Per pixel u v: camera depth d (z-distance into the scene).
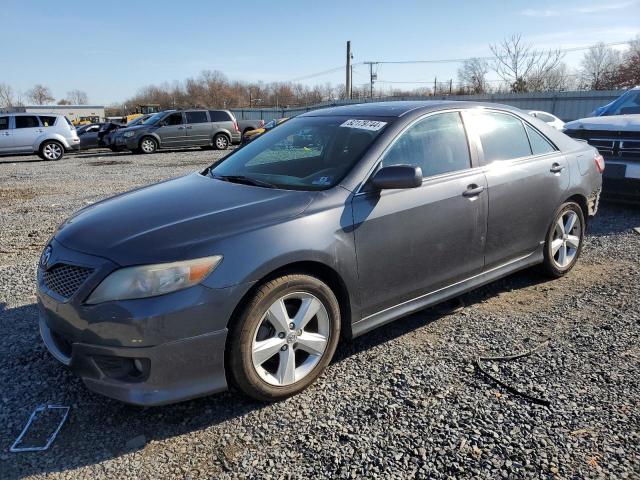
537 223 4.42
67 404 3.00
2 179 13.58
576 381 3.13
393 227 3.36
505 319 4.02
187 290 2.62
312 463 2.50
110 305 2.59
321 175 3.43
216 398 3.05
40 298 2.99
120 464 2.53
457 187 3.72
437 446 2.59
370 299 3.34
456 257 3.79
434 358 3.44
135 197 3.56
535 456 2.50
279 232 2.88
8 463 2.54
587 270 5.07
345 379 3.21
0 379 3.26
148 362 2.61
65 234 3.08
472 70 47.00
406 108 3.87
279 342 2.96
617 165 6.92
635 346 3.54
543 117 14.65
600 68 45.47
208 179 3.88
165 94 98.31
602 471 2.39
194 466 2.51
